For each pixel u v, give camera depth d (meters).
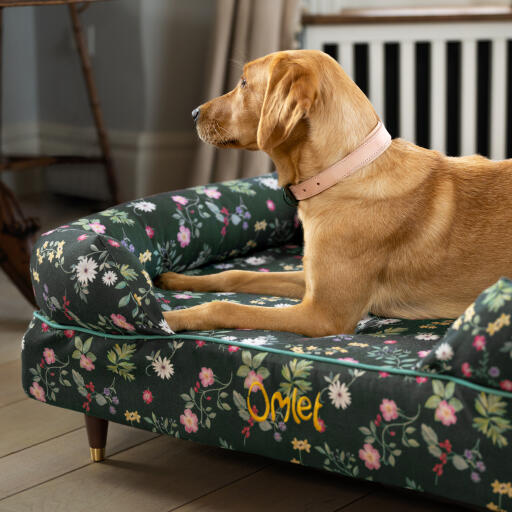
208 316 1.82
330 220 1.87
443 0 3.84
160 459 1.90
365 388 1.49
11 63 4.32
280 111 1.79
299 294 2.17
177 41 3.99
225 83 3.66
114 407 1.81
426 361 1.44
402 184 1.87
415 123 3.88
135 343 1.76
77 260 1.77
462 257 1.86
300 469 1.82
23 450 1.96
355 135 1.87
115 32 4.06
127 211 2.20
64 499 1.75
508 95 3.78
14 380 2.36
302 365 1.56
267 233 2.54
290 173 1.95
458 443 1.40
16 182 4.45
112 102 4.15
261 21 3.50
